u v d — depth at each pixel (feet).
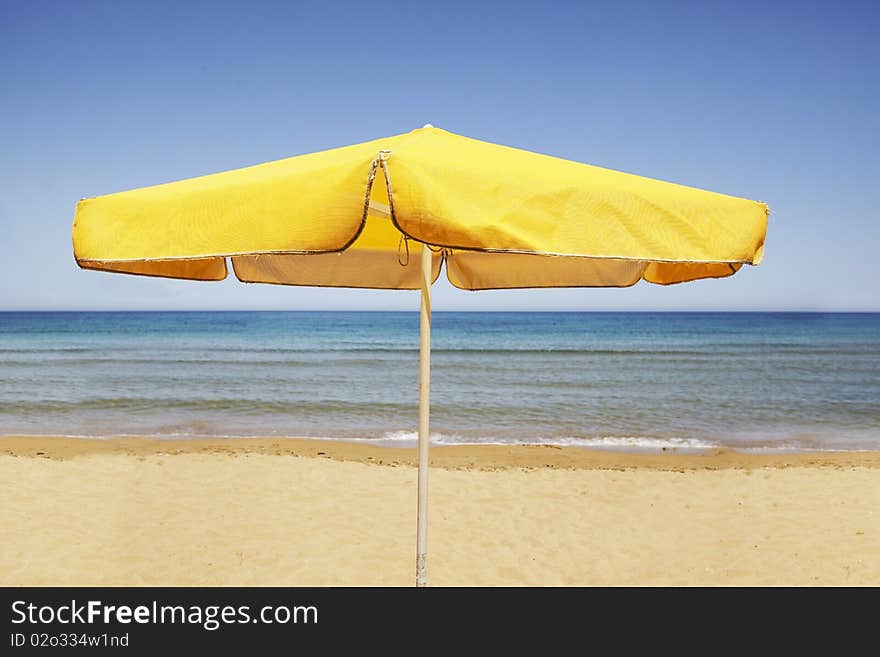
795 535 19.92
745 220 7.40
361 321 249.34
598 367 90.38
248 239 6.24
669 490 25.32
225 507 21.85
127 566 16.67
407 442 39.24
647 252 6.57
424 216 5.68
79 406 52.90
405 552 17.95
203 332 175.52
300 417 49.11
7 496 22.63
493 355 108.68
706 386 70.08
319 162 7.32
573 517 21.58
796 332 185.57
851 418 50.55
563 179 6.49
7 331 177.47
